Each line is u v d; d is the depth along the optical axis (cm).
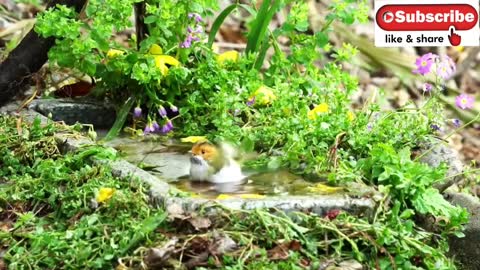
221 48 1144
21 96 766
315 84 754
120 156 654
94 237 524
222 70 735
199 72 738
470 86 1298
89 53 716
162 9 718
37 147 652
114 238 512
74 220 548
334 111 704
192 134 726
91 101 772
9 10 1064
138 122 748
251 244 498
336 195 552
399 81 1206
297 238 511
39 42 725
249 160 649
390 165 582
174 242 493
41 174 603
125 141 712
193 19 752
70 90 791
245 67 779
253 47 795
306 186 583
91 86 793
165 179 605
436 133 730
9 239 539
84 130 753
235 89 733
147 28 773
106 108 761
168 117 759
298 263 495
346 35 1218
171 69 725
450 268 529
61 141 652
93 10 707
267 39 796
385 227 525
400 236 524
